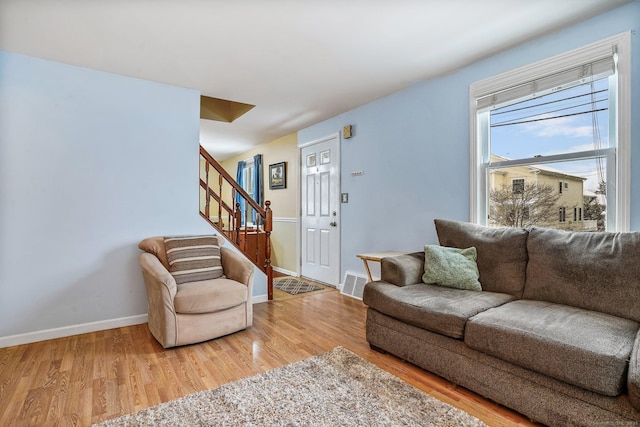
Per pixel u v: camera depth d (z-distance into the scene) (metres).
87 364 2.27
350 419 1.65
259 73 3.06
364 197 4.05
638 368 1.29
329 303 3.78
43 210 2.73
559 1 2.04
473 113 2.90
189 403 1.79
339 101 3.88
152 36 2.39
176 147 3.34
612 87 2.20
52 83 2.76
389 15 2.16
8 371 2.17
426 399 1.83
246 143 6.25
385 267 2.62
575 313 1.83
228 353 2.44
